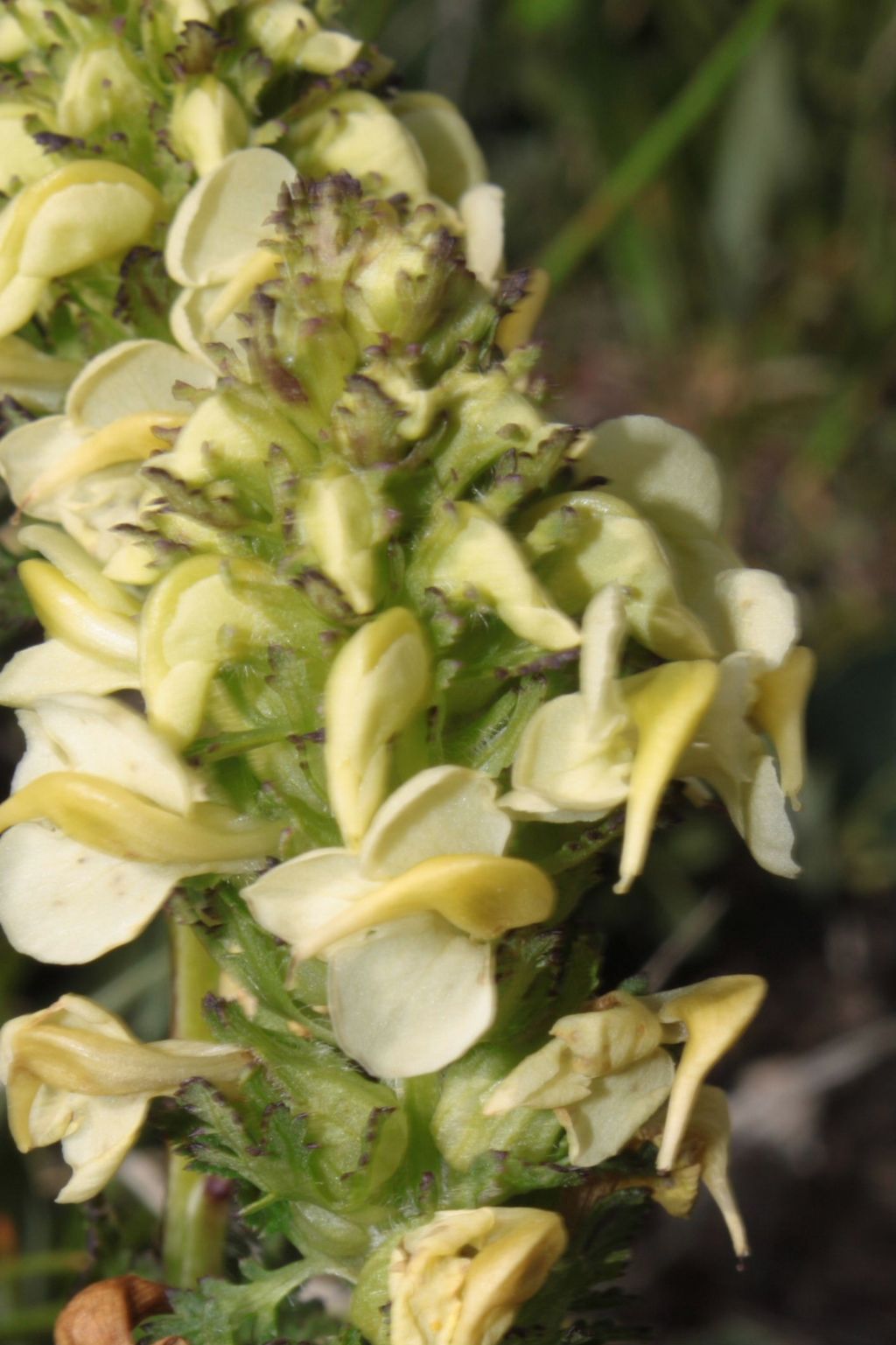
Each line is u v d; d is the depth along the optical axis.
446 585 0.18
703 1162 0.19
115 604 0.19
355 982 0.17
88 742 0.18
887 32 0.43
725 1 0.43
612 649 0.17
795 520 0.43
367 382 0.17
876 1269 0.37
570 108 0.44
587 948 0.18
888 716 0.40
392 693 0.17
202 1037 0.22
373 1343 0.18
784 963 0.40
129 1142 0.19
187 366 0.20
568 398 0.43
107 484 0.19
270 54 0.21
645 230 0.43
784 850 0.18
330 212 0.18
